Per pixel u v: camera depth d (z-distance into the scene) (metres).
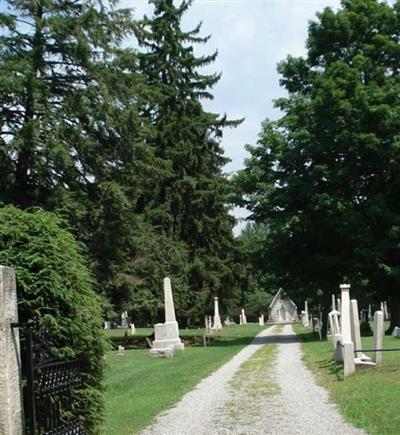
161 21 45.19
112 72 31.91
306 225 35.00
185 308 41.91
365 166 36.62
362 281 38.69
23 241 7.88
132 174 32.81
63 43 31.05
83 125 31.12
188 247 42.62
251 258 41.12
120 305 36.03
